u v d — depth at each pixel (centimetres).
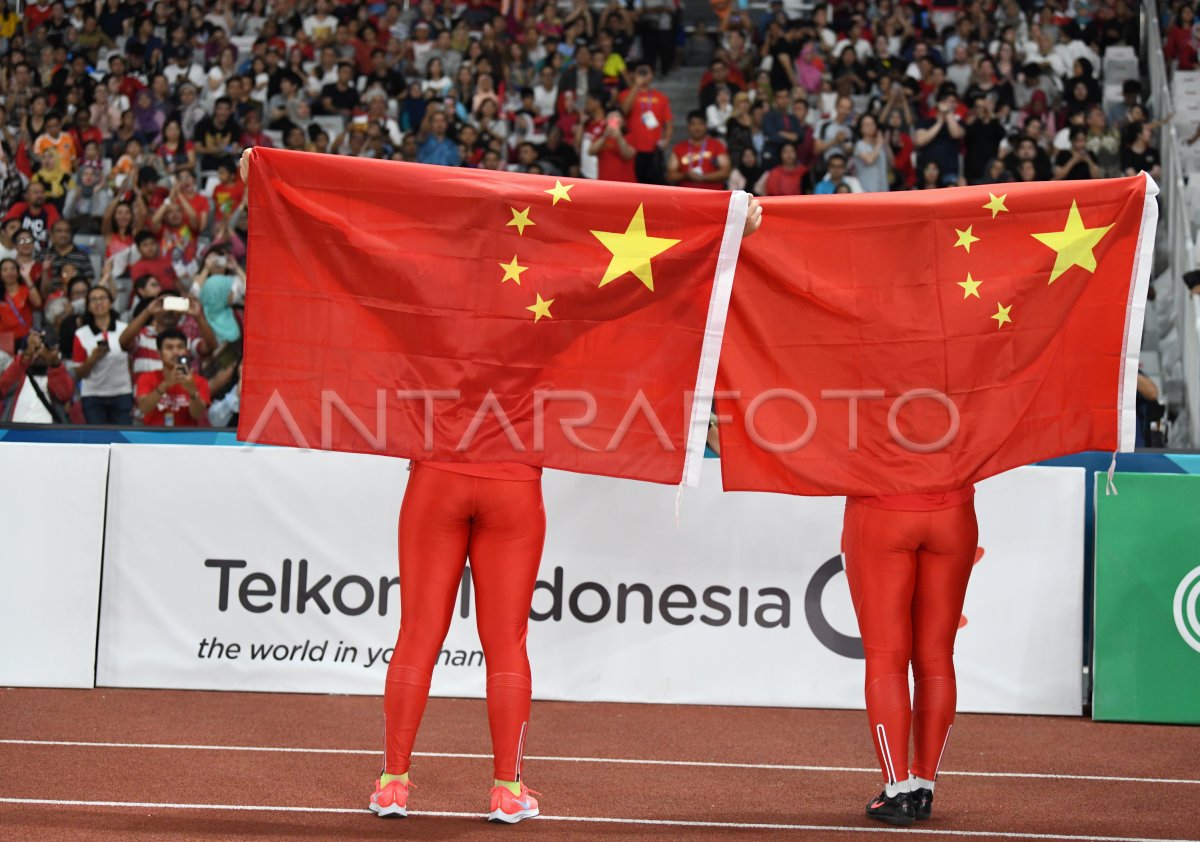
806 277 443
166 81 1277
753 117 1217
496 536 421
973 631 628
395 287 422
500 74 1324
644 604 634
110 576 632
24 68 1284
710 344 424
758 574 634
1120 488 620
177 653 629
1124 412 442
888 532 432
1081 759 528
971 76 1259
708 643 632
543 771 488
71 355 877
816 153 1185
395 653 416
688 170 1155
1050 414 443
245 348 422
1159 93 1227
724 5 1437
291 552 634
